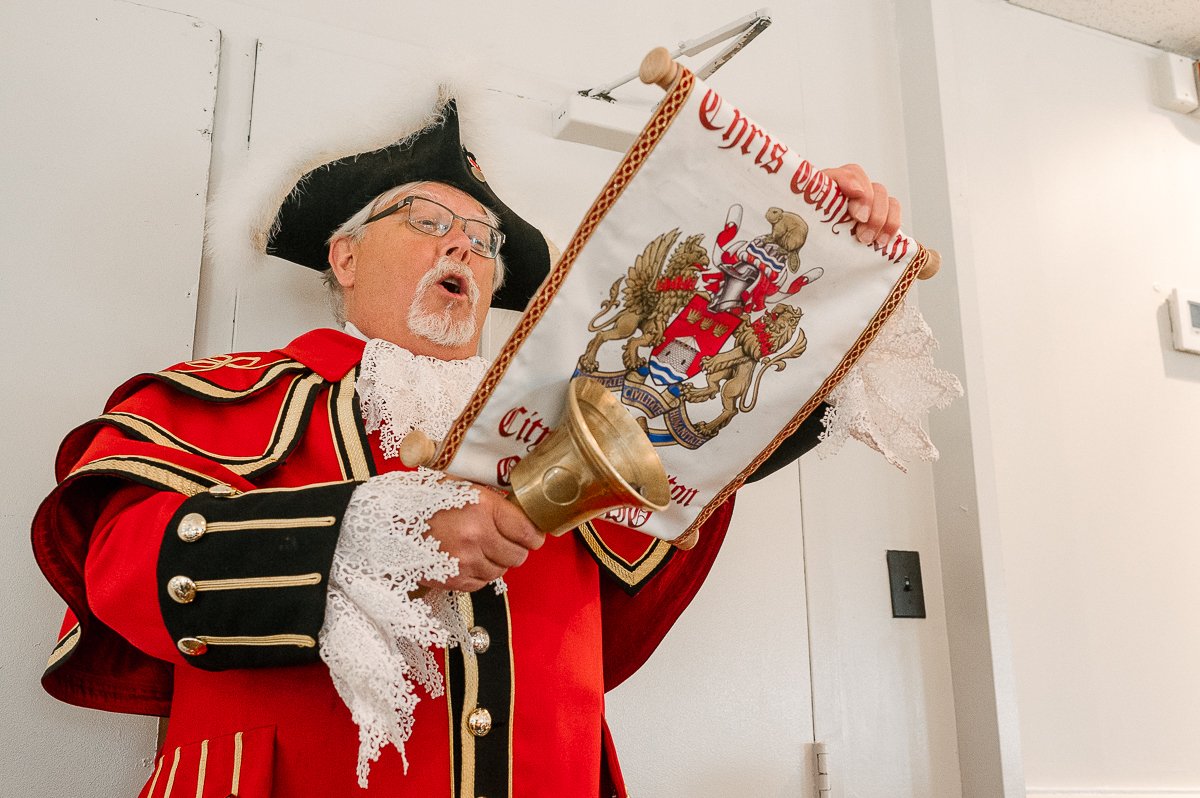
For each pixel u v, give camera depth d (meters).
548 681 1.11
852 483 2.12
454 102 1.54
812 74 2.35
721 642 1.89
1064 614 2.21
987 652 2.03
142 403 1.12
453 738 1.02
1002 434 2.26
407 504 0.89
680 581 1.42
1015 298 2.38
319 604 0.86
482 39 2.00
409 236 1.39
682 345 1.01
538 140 1.99
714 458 1.10
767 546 1.99
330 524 0.88
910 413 1.21
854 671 2.00
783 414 1.11
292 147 1.50
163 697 1.16
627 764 1.75
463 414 0.93
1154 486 2.42
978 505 2.11
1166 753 2.23
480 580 0.91
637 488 0.94
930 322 2.28
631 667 1.44
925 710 2.05
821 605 2.00
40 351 1.52
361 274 1.41
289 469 1.13
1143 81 2.77
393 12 1.93
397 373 1.22
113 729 1.44
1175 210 2.70
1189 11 2.68
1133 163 2.67
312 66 1.81
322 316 1.72
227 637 0.87
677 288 0.98
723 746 1.84
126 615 0.92
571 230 1.94
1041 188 2.51
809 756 1.91
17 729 1.39
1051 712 2.13
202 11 1.77
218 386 1.17
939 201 2.31
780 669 1.93
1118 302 2.52
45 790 1.38
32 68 1.61
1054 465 2.30
